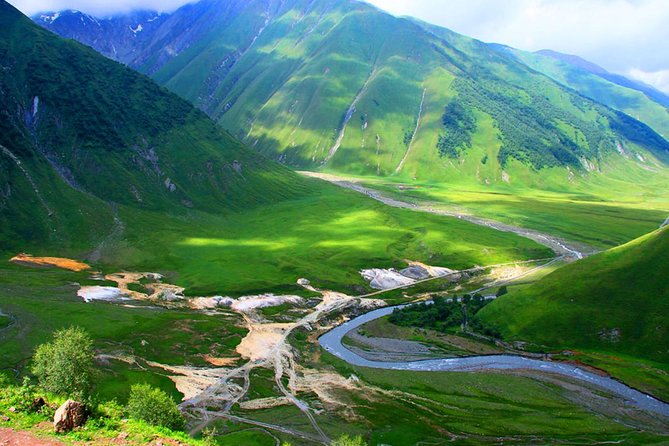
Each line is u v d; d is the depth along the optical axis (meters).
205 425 103.50
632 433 102.94
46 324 142.00
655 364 131.75
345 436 83.31
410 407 115.25
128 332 146.62
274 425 105.06
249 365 139.75
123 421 53.75
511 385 127.19
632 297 152.62
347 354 152.38
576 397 120.00
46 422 50.00
